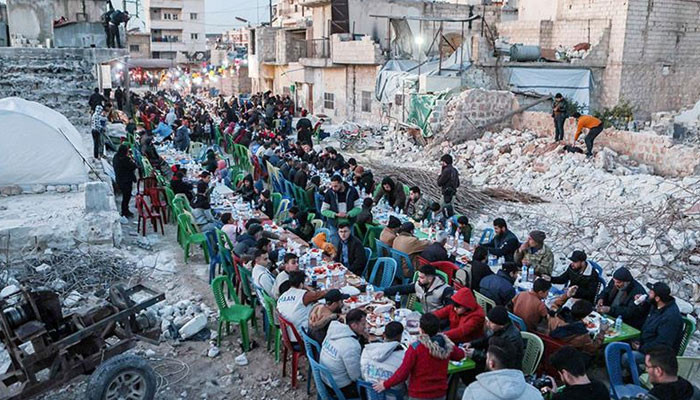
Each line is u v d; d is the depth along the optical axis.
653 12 24.34
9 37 29.41
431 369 5.37
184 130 19.25
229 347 7.81
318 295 6.81
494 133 20.45
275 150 16.98
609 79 24.73
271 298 7.26
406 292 7.84
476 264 7.72
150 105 26.88
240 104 32.81
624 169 15.81
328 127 28.19
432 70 23.91
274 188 14.95
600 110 25.11
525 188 15.95
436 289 7.11
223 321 7.90
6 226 10.06
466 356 6.04
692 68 26.08
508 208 14.08
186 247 10.75
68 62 20.42
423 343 5.37
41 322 5.93
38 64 20.09
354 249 8.93
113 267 10.02
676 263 10.11
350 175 14.20
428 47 28.80
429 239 9.88
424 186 15.90
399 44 28.16
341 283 7.92
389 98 24.66
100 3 30.03
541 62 23.98
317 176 13.27
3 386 6.09
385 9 30.06
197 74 49.25
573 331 6.34
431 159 19.81
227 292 9.39
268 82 40.25
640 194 13.90
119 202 14.55
